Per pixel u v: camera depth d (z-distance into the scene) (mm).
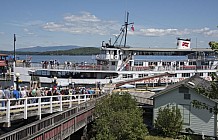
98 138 21641
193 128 30078
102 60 50938
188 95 30156
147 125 32281
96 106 25406
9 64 72000
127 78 49812
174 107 29734
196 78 35875
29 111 21250
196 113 29875
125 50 50469
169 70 54156
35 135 15406
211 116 29312
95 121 23875
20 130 14188
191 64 57594
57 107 24531
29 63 50312
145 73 51406
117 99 26250
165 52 54875
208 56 59062
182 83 30266
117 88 44531
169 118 29172
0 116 19469
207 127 29484
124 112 23578
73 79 47156
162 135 29469
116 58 49719
